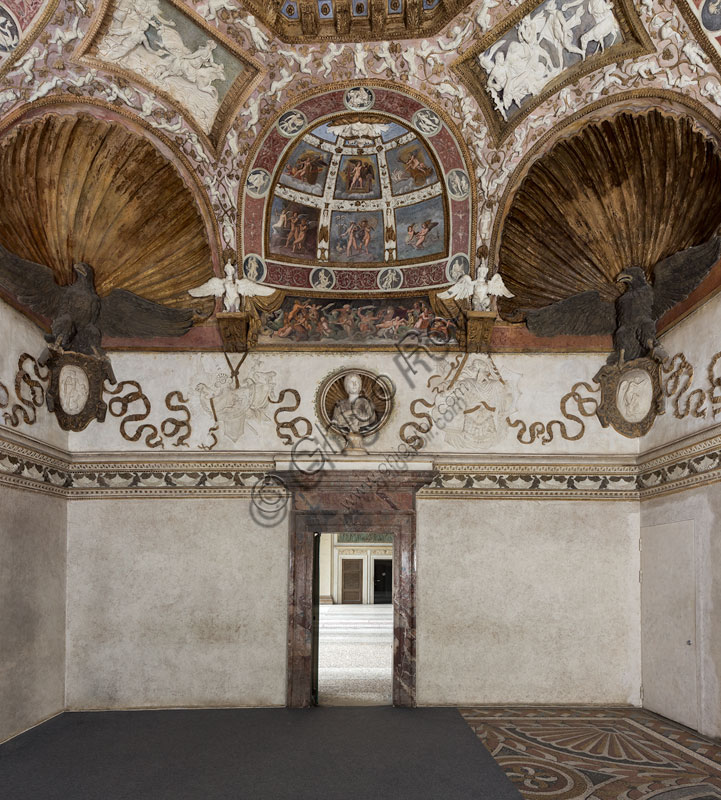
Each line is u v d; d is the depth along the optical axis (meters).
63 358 10.75
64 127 9.34
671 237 10.15
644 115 9.28
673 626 9.88
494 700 10.80
